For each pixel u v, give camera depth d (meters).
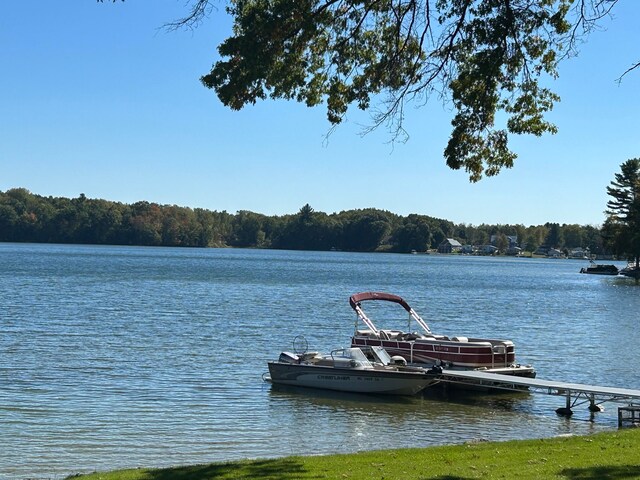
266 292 78.38
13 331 40.38
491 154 17.58
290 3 15.59
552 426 22.14
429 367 28.44
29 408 22.70
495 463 14.23
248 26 15.77
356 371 26.41
